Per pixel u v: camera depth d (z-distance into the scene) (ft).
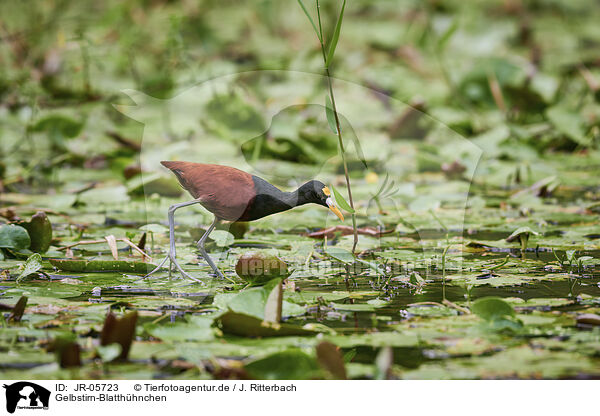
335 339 17.69
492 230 29.71
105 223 30.71
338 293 21.65
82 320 19.08
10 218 29.71
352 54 66.18
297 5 76.74
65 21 66.08
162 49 61.93
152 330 17.76
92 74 58.23
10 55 61.72
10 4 67.36
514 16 79.71
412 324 18.92
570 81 58.85
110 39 66.39
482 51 67.97
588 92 54.08
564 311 19.85
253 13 78.48
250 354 16.89
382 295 21.61
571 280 22.97
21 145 45.39
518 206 34.01
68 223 29.73
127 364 16.56
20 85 51.16
